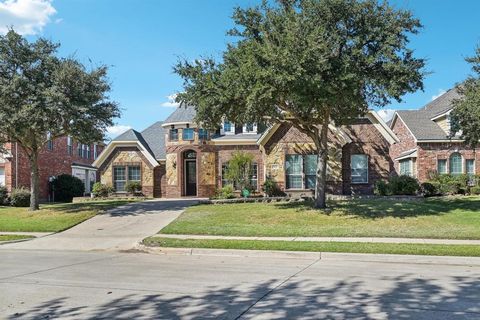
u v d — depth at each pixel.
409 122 35.25
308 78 16.20
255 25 18.98
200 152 33.59
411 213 19.12
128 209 24.41
